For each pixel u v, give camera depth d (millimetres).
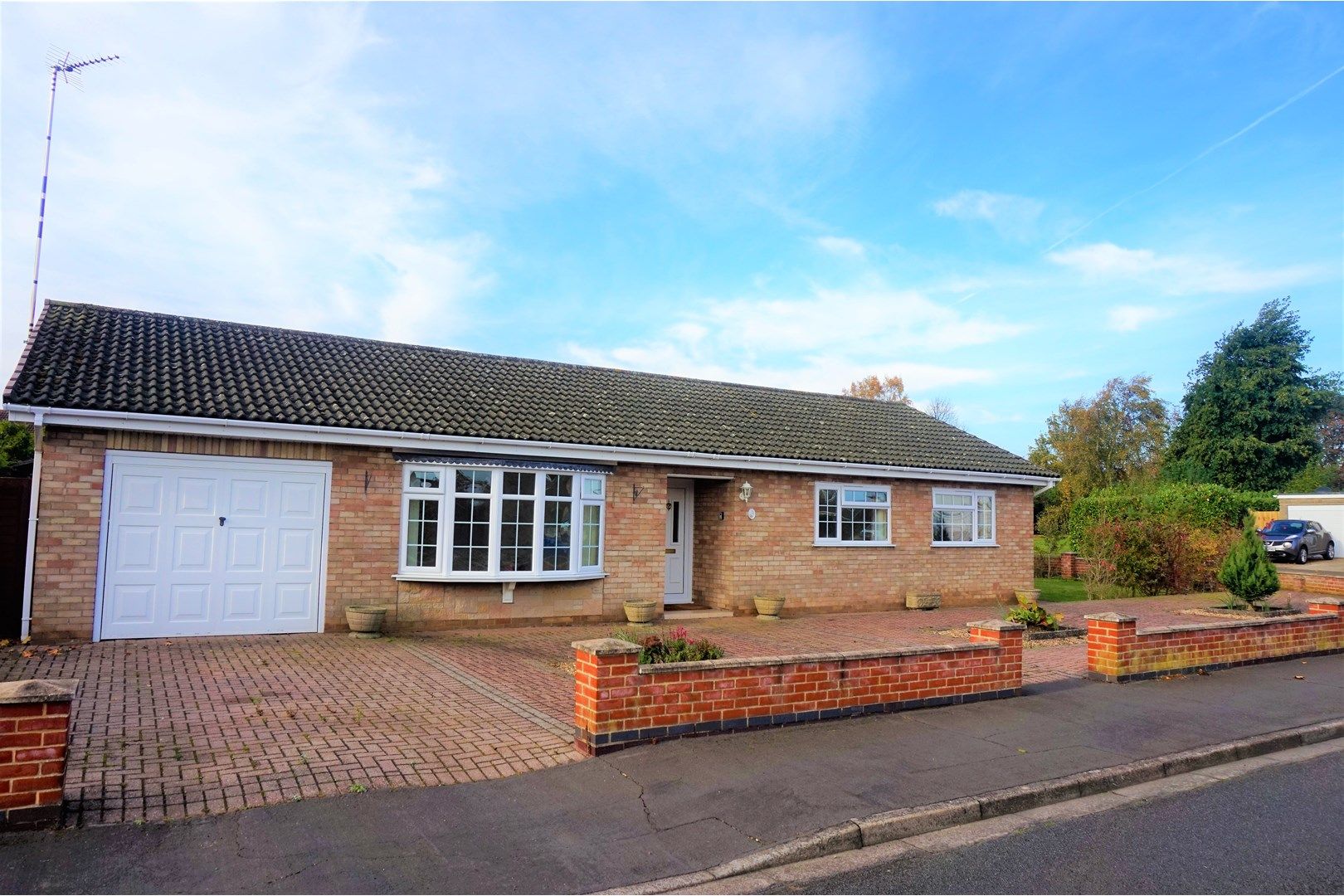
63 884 4332
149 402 11281
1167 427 50875
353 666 10102
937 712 8633
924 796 6145
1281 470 44375
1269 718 8875
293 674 9508
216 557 11797
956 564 19047
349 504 12695
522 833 5312
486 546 13523
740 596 16266
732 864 5016
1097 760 7184
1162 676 10867
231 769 6102
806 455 16719
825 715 8086
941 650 8938
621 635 9586
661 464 15352
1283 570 28047
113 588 11164
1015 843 5590
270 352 14414
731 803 5902
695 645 8711
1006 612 16328
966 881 4957
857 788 6270
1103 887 4891
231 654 10516
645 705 7109
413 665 10336
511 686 9398
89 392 11117
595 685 6883
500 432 13586
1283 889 4875
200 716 7496
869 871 5094
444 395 14562
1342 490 49719
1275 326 45250
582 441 14148
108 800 5406
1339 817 6148
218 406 11742
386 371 15031
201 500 11734
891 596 18062
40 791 4914
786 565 16781
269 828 5145
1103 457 48031
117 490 11234
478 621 13594
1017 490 20234
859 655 8344
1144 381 49344
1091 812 6234
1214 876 5051
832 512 17500
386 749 6762
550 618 14211
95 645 10688
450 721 7734
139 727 7059
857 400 22344
